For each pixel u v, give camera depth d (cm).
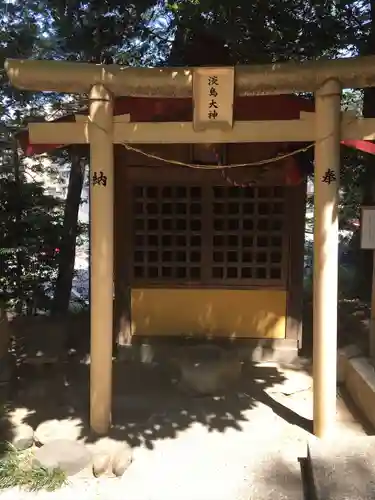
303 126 404
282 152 558
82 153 631
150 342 611
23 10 673
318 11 582
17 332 682
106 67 404
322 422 414
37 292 810
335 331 408
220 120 404
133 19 631
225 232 597
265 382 539
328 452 349
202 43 598
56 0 595
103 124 405
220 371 516
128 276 609
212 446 407
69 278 822
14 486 354
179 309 610
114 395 508
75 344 647
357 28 650
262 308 603
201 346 574
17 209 751
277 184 575
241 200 590
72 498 341
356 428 430
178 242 606
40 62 399
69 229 817
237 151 568
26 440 407
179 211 600
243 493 346
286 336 602
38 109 838
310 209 1259
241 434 427
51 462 369
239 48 599
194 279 607
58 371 573
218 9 523
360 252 848
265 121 407
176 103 495
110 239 415
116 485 356
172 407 480
